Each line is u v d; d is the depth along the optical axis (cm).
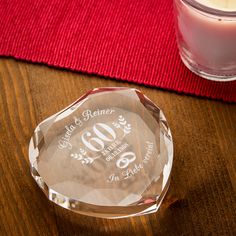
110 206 34
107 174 35
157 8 39
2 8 40
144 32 39
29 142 36
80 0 40
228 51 36
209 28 34
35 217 35
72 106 36
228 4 33
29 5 40
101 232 35
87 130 36
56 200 34
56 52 38
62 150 35
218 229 34
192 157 36
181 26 36
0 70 38
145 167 35
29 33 39
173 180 35
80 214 35
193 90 37
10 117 37
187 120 37
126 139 35
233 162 36
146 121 36
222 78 38
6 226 35
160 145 35
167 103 37
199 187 35
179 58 38
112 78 38
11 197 35
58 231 35
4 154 36
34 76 38
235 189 35
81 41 39
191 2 33
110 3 40
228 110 37
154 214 35
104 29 39
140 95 36
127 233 34
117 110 36
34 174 35
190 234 34
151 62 38
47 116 37
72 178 35
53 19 39
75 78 38
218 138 36
